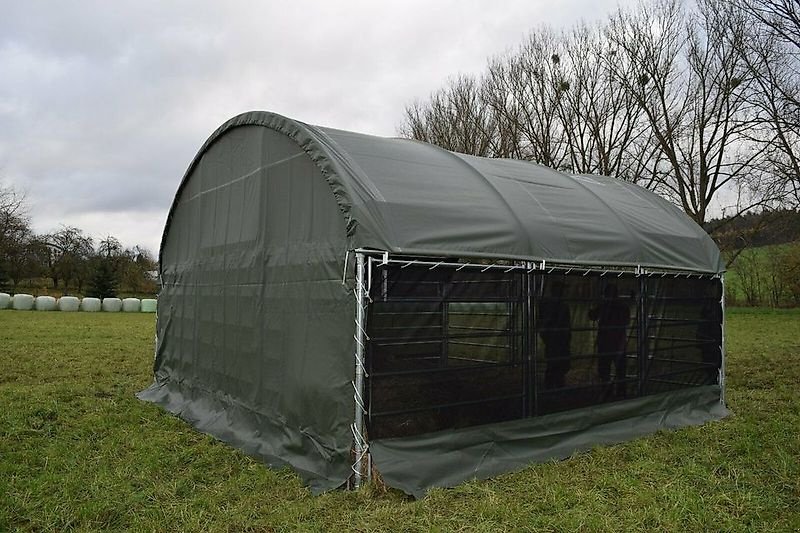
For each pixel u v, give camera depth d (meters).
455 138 31.56
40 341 14.84
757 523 4.22
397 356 4.88
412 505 4.38
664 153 22.53
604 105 25.50
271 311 6.04
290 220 5.82
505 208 5.93
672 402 7.19
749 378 10.23
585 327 6.32
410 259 5.09
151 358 12.30
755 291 26.28
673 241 7.54
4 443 5.82
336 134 5.91
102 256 39.56
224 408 6.91
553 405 5.96
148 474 5.06
